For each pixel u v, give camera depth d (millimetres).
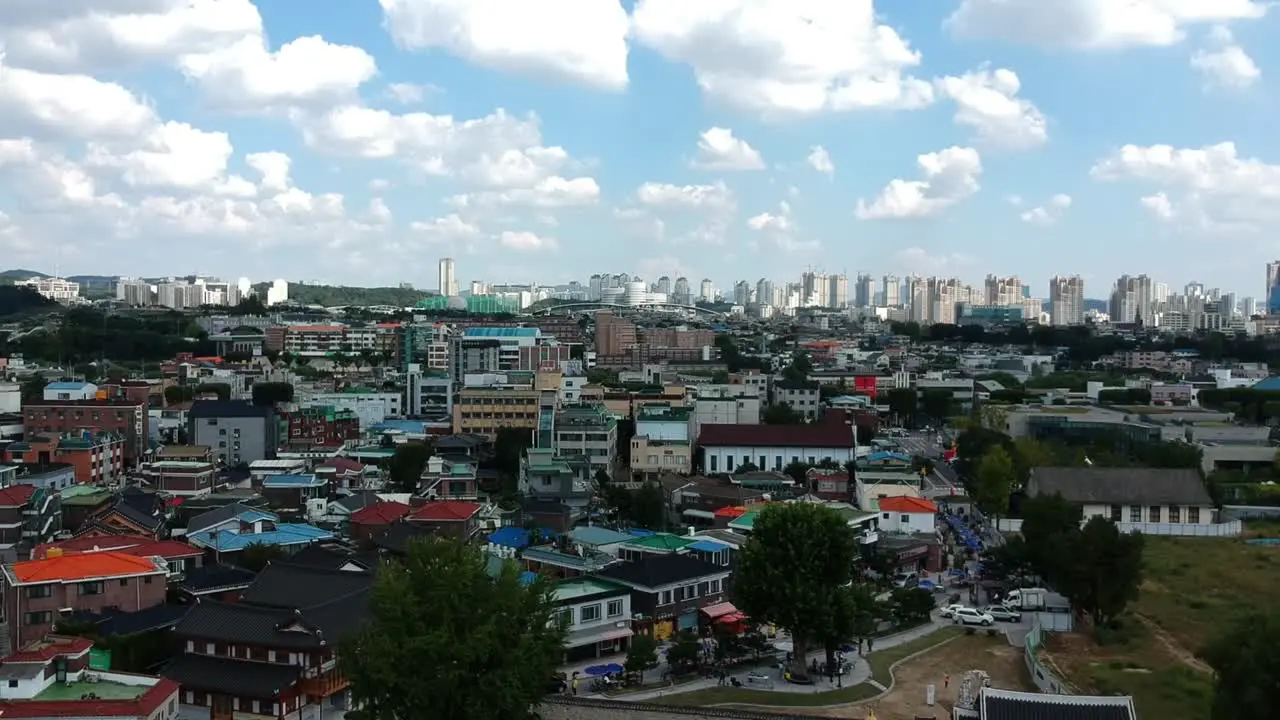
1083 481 162000
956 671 102312
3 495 139250
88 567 102062
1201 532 156125
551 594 82312
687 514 167750
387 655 71562
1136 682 96500
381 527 145000
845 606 98250
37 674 73438
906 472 185000
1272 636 72562
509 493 180500
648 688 95750
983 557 149500
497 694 72188
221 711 83562
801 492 185375
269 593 96875
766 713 86500
